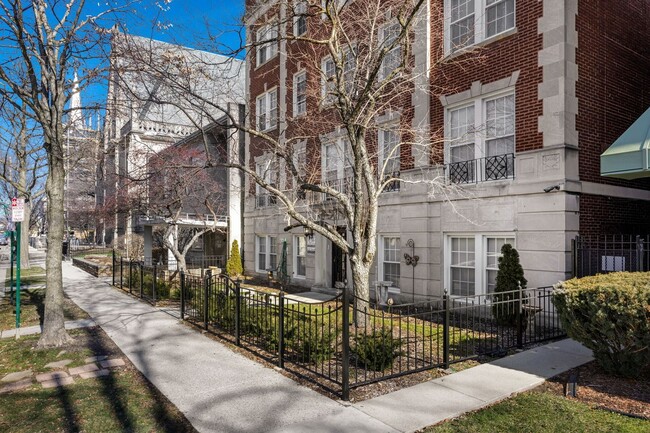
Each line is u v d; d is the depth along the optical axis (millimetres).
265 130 18484
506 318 8727
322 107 10562
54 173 7965
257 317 7551
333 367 6285
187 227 19938
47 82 7961
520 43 9711
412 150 11914
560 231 8719
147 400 5176
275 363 6527
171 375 6059
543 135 9188
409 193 11898
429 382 5691
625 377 5719
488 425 4422
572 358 6699
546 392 5406
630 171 7898
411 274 11828
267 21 8938
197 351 7262
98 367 6500
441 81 11391
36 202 39875
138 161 18422
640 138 7945
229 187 19391
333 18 8172
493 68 10242
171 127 20156
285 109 16234
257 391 5426
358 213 8367
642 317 5062
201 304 9602
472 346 7379
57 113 7840
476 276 10375
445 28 11352
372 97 8016
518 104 9703
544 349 7215
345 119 8094
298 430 4324
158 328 8977
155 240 24906
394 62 12109
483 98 10562
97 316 10297
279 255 17531
